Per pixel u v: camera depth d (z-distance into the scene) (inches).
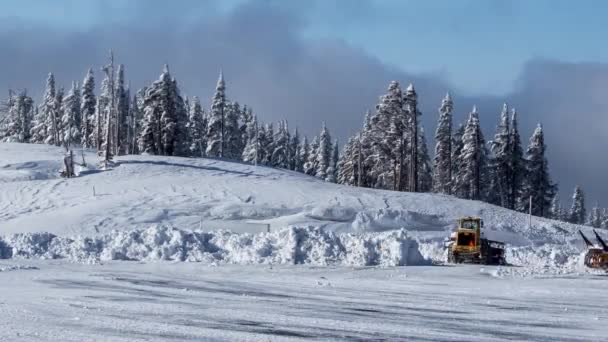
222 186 2217.0
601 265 1094.4
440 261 1320.1
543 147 3240.7
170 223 1747.0
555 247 1483.8
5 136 4512.8
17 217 1844.2
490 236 1860.2
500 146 3203.7
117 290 684.1
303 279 884.0
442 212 2149.4
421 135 3513.8
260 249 1143.0
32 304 552.1
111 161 2578.7
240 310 558.3
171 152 3174.2
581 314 601.3
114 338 402.6
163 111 3154.5
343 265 1088.8
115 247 1167.0
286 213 1941.4
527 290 803.4
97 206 1891.0
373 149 3144.7
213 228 1708.9
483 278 951.6
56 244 1178.0
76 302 574.2
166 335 420.2
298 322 498.6
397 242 1133.7
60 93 4261.8
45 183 2234.3
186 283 789.2
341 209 1951.3
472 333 476.7
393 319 534.9
